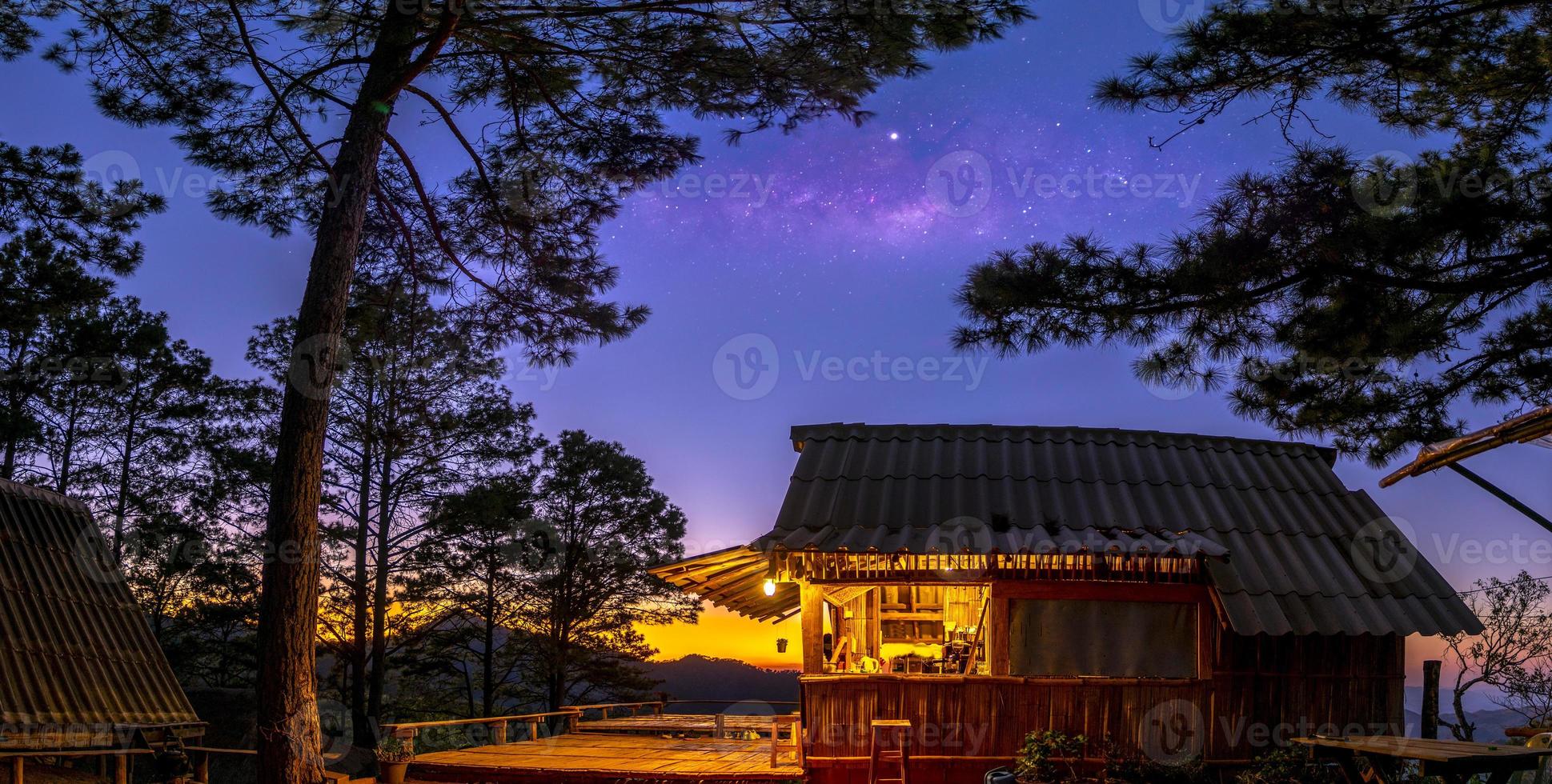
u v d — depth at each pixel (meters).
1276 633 11.31
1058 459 13.80
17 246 14.60
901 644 15.88
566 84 10.95
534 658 28.19
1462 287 7.93
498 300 12.30
